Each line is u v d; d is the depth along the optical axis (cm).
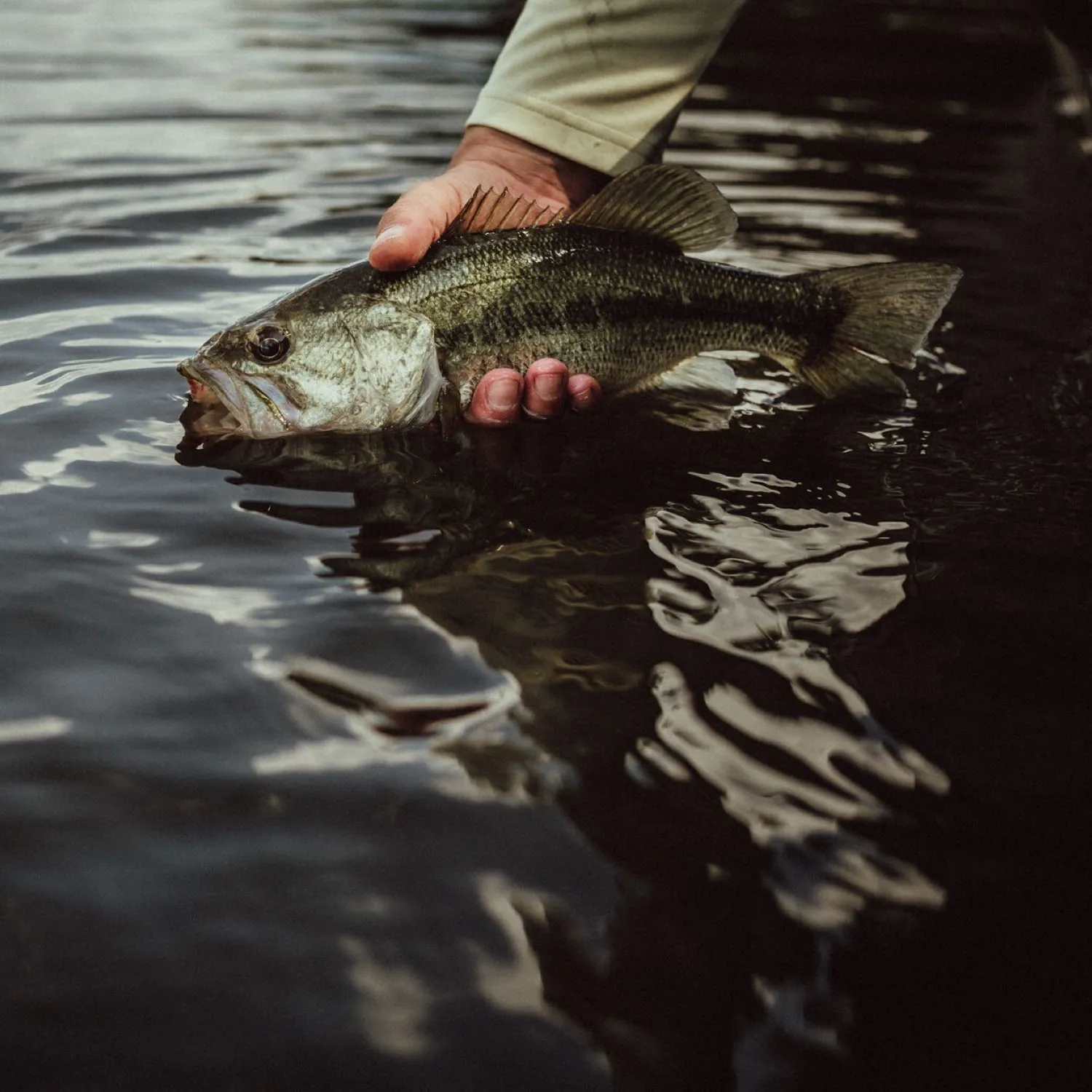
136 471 61
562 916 41
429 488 62
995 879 44
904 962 40
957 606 54
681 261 71
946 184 111
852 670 51
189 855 44
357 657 50
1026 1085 35
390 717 48
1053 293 87
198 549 56
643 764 47
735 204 104
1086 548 58
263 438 66
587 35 74
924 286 72
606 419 70
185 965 39
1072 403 72
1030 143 128
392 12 215
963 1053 36
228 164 108
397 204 70
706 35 75
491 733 48
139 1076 35
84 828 44
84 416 65
